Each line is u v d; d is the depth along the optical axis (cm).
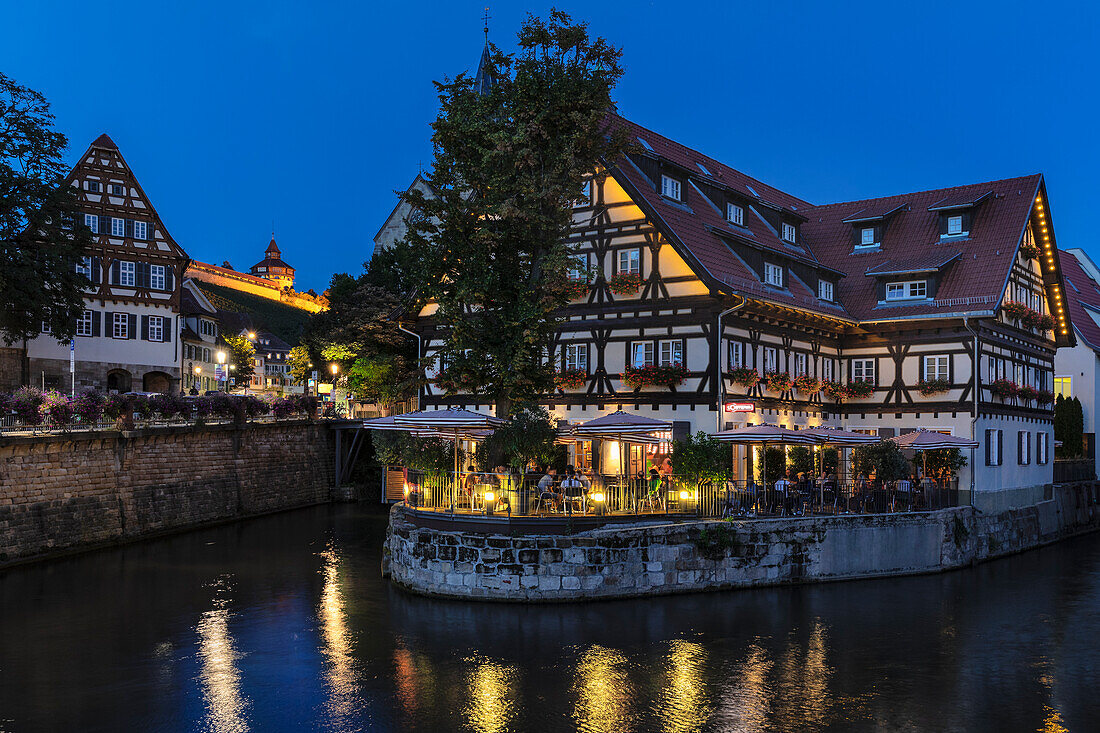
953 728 1512
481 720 1509
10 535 2797
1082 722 1545
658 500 2577
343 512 4372
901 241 4191
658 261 3288
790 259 3697
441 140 2667
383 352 5175
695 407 3170
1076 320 4966
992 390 3706
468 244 2609
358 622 2109
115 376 5050
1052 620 2258
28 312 4081
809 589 2550
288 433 4584
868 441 3000
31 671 1758
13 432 2873
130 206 5053
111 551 3117
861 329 3856
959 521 3030
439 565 2356
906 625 2170
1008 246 3866
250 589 2495
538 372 2645
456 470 2592
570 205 2700
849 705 1608
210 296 14012
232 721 1496
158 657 1847
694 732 1469
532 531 2347
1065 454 4669
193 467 3791
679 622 2128
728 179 4250
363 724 1489
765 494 2750
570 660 1830
